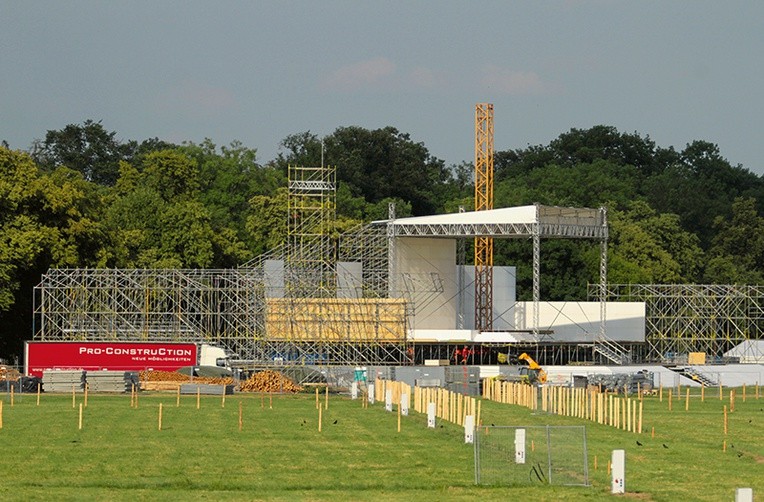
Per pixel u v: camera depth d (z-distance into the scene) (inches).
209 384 6190.9
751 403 6038.4
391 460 3479.3
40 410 4943.4
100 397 5812.0
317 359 7490.2
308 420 4606.3
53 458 3469.5
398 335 7578.7
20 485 3019.2
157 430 4188.0
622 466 2989.7
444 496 2925.7
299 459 3501.5
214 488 3026.6
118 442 3838.6
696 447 3976.4
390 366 7135.8
